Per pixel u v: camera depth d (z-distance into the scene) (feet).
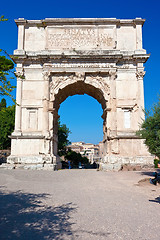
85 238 23.34
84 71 108.06
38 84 109.40
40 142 103.71
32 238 23.15
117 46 112.27
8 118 187.73
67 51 108.06
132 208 35.12
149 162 101.45
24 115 107.45
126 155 103.50
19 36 112.37
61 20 111.86
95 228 26.20
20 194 45.34
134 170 98.53
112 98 106.11
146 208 35.17
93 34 112.37
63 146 236.43
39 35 113.70
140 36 111.96
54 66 108.27
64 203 38.19
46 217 30.30
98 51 107.55
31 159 100.89
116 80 109.19
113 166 98.43
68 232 24.94
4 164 100.83
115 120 105.09
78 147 578.66
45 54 106.52
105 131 114.93
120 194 46.60
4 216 30.48
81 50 107.24
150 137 67.97
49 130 105.60
